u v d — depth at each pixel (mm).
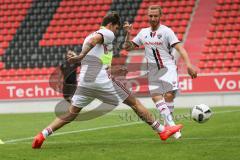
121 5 87250
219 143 29406
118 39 79688
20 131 41312
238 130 36000
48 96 65500
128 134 35938
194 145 28734
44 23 87312
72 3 88688
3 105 66438
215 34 80125
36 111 65062
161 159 24766
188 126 39594
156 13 31203
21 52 84188
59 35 85688
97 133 37188
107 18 28047
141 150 27359
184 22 83250
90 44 27078
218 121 42594
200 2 85188
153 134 35344
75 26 86375
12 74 80500
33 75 79938
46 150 28047
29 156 26312
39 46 84750
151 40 31672
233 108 57000
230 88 63406
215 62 75750
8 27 87812
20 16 88875
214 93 63625
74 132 38062
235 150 26797
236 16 82125
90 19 86875
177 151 26781
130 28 31859
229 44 78188
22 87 66062
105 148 28375
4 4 90500
